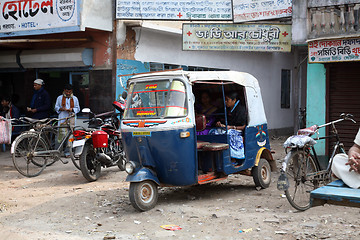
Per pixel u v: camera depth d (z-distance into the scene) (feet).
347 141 31.04
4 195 23.30
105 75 37.32
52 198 22.29
